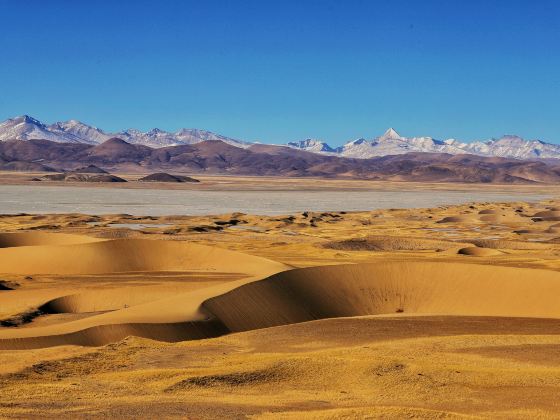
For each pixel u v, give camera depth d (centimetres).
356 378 2836
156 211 16125
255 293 5038
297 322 4934
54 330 3966
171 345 3656
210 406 2352
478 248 9050
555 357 3391
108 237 10531
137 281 6175
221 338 3966
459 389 2716
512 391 2698
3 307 5044
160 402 2395
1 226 11638
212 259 7188
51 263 6894
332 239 10694
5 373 2828
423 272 5766
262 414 2239
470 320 4703
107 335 3931
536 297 5319
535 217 15050
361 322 4578
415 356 3359
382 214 15738
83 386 2648
